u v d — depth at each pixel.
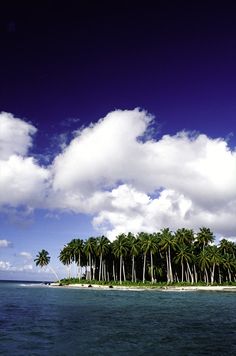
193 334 28.94
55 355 21.64
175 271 136.25
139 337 27.42
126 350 23.12
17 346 24.02
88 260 143.38
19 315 40.69
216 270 139.88
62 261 143.50
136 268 142.12
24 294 83.38
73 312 44.03
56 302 58.81
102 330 30.39
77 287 122.19
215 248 126.69
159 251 128.75
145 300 64.62
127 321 36.25
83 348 23.58
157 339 26.73
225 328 32.34
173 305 55.09
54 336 27.53
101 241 132.75
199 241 133.38
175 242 123.75
